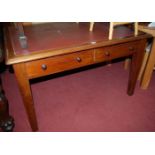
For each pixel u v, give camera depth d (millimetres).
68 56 1078
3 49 1094
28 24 1591
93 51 1157
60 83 1979
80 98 1729
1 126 1291
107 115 1514
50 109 1585
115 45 1231
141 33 1349
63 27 1504
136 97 1736
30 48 1040
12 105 1633
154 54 1595
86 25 1563
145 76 1761
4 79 2059
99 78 2078
